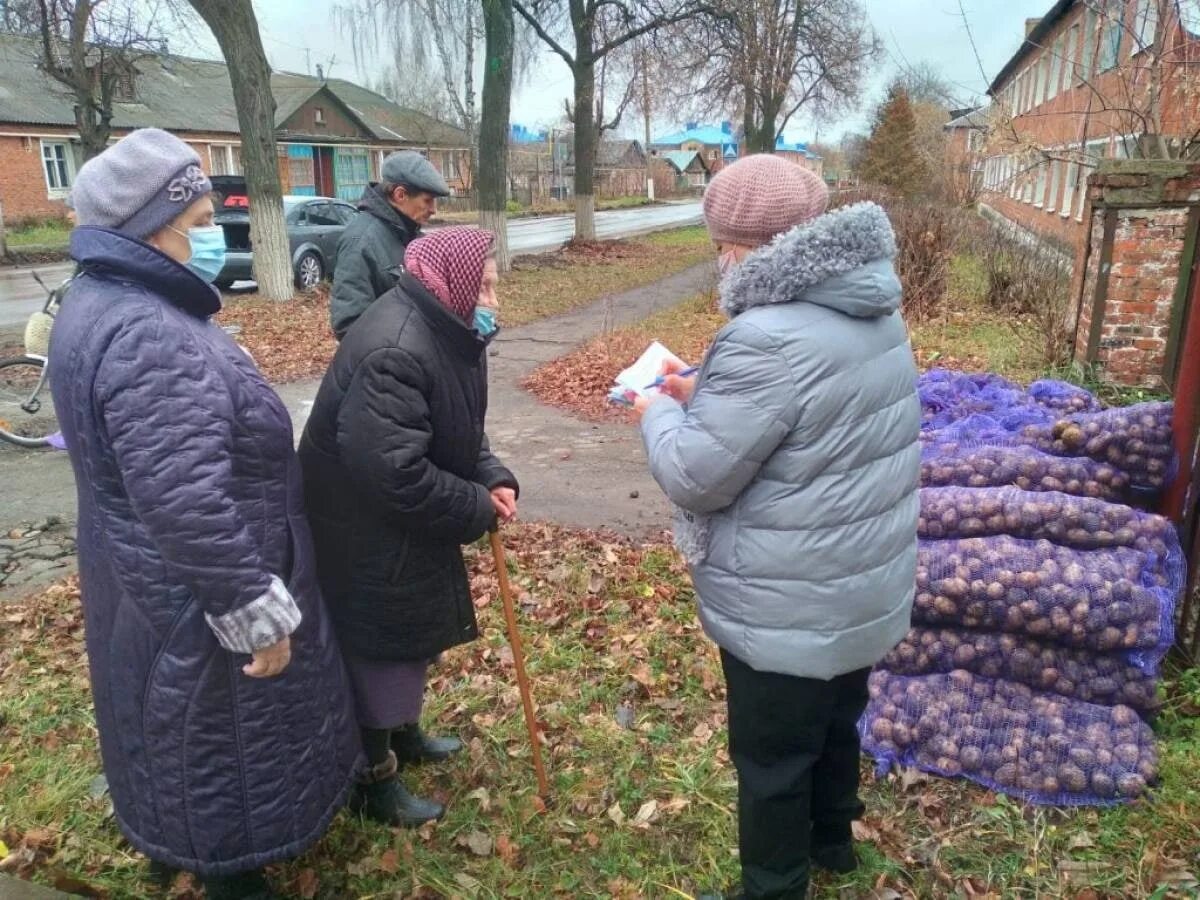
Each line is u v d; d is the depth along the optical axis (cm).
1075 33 1304
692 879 244
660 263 1945
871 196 1228
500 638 369
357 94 4850
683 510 204
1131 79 827
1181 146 755
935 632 291
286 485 206
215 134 3575
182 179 188
